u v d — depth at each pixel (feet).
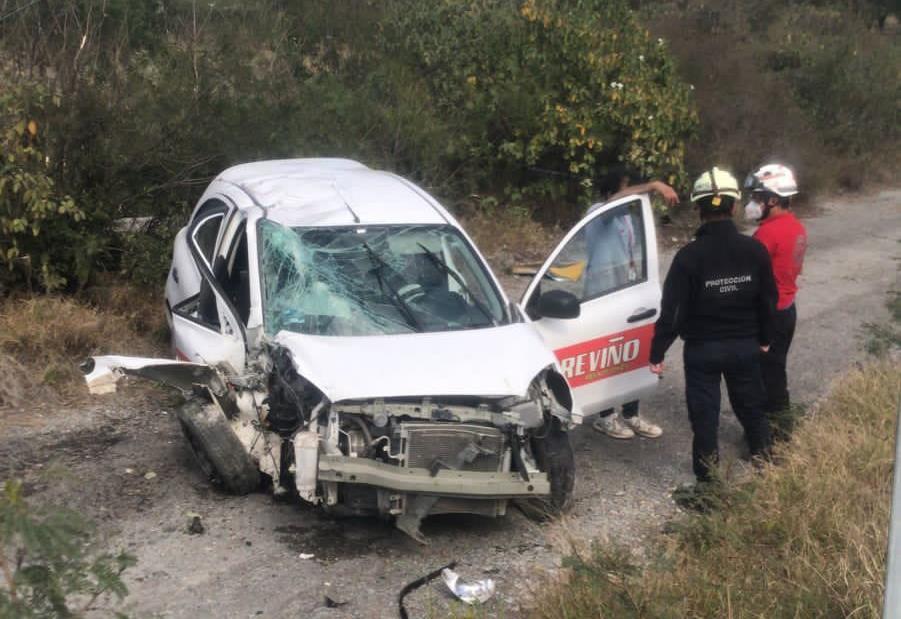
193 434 18.51
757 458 20.15
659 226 46.37
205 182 29.68
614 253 20.99
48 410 22.18
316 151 33.17
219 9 37.06
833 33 87.61
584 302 20.42
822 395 26.58
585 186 43.11
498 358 17.92
